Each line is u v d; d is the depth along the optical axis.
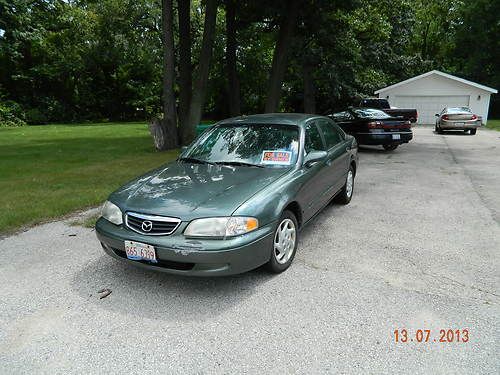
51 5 32.88
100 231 3.45
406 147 13.54
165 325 2.86
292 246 3.80
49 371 2.40
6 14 27.69
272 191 3.50
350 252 4.13
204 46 12.18
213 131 4.83
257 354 2.52
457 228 4.86
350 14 18.23
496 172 8.63
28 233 4.89
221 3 15.05
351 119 11.66
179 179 3.77
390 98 27.70
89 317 2.97
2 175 8.42
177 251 3.00
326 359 2.46
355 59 21.11
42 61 32.41
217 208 3.13
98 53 33.03
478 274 3.59
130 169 9.01
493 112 33.62
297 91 30.38
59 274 3.71
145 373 2.37
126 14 33.03
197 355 2.52
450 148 13.14
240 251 3.05
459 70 40.06
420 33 39.59
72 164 9.83
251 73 31.05
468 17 33.78
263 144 4.37
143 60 34.06
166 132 12.34
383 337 2.68
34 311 3.07
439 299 3.15
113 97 34.97
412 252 4.11
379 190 6.98
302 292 3.29
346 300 3.15
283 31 13.12
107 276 3.66
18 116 29.52
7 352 2.59
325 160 4.73
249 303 3.13
